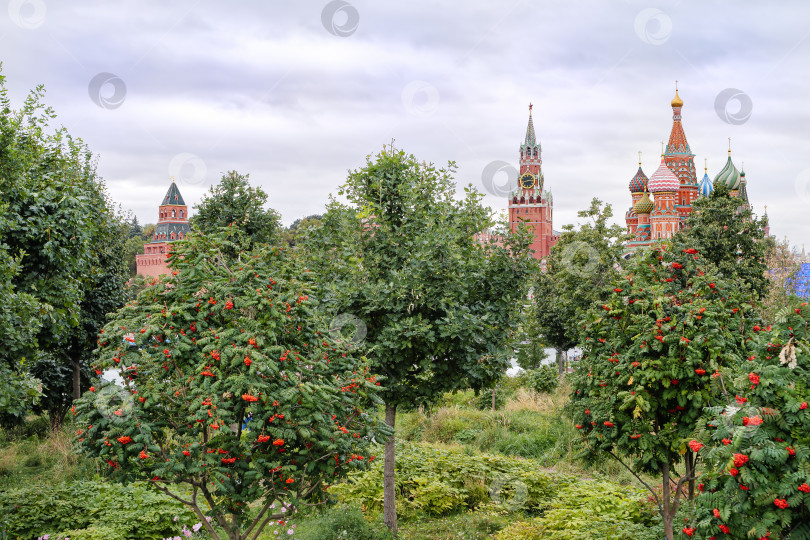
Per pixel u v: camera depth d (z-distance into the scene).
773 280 31.70
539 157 105.44
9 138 11.47
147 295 6.84
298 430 6.04
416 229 11.23
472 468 12.94
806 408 5.18
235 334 6.30
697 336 7.37
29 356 12.54
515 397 22.80
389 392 10.61
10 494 10.54
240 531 6.88
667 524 8.23
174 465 6.01
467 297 11.03
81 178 17.77
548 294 32.09
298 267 8.08
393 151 11.67
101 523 9.91
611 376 8.11
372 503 11.92
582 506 10.80
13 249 12.76
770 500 5.11
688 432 7.56
